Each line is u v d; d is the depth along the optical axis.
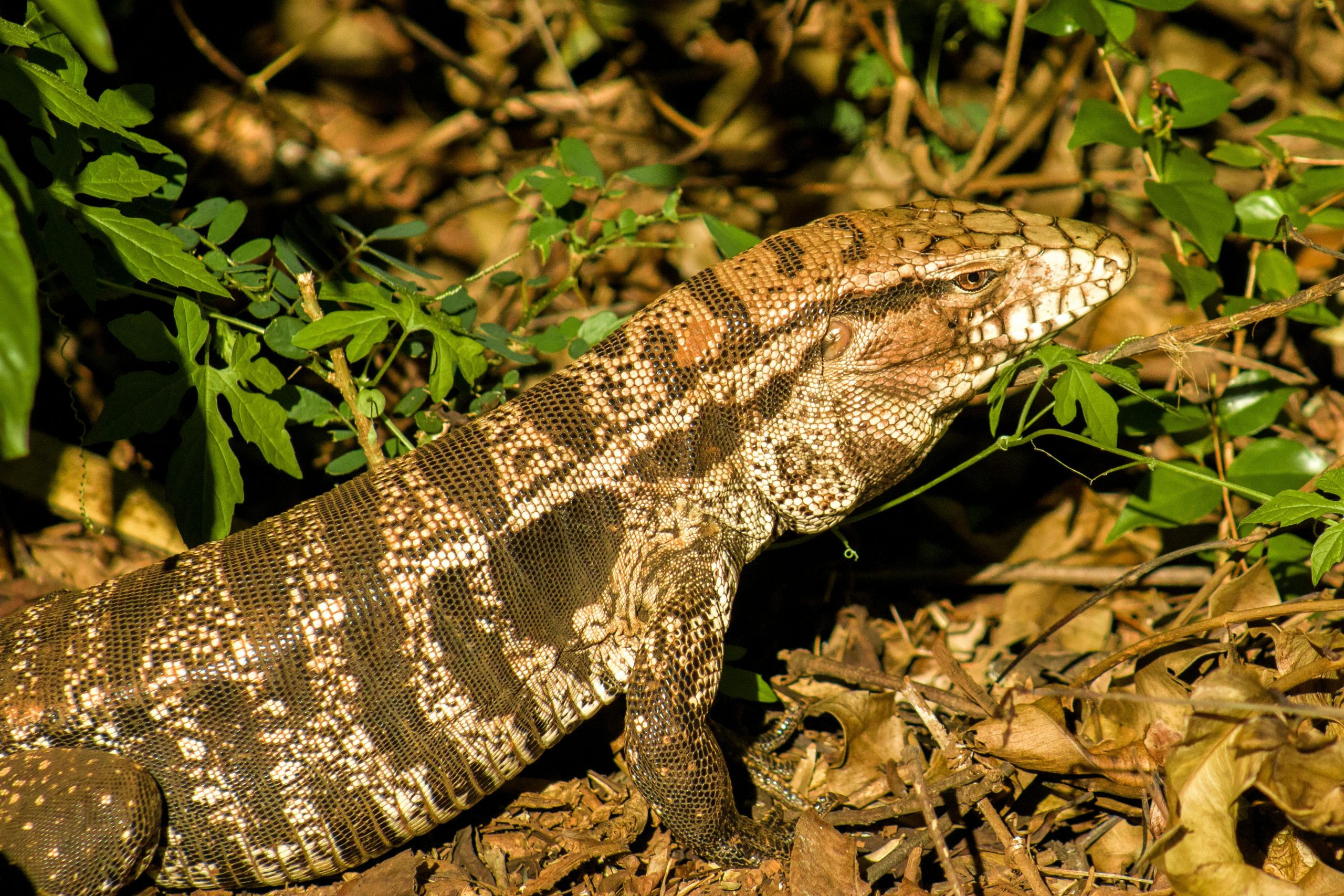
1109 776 7.37
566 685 7.62
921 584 10.96
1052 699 7.54
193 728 7.01
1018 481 11.73
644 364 7.75
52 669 7.02
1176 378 10.82
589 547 7.53
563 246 13.23
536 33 15.13
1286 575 9.51
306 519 7.51
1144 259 13.20
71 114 7.12
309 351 8.56
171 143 13.88
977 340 7.81
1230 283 12.36
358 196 14.27
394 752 7.29
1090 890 7.38
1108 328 12.65
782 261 7.89
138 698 6.94
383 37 14.97
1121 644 10.17
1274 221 9.77
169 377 7.86
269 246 8.91
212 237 8.84
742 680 8.66
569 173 9.96
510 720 7.49
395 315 8.34
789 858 7.59
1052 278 7.72
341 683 7.14
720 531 7.77
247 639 7.06
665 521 7.67
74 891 6.66
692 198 14.41
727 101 15.55
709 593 7.50
